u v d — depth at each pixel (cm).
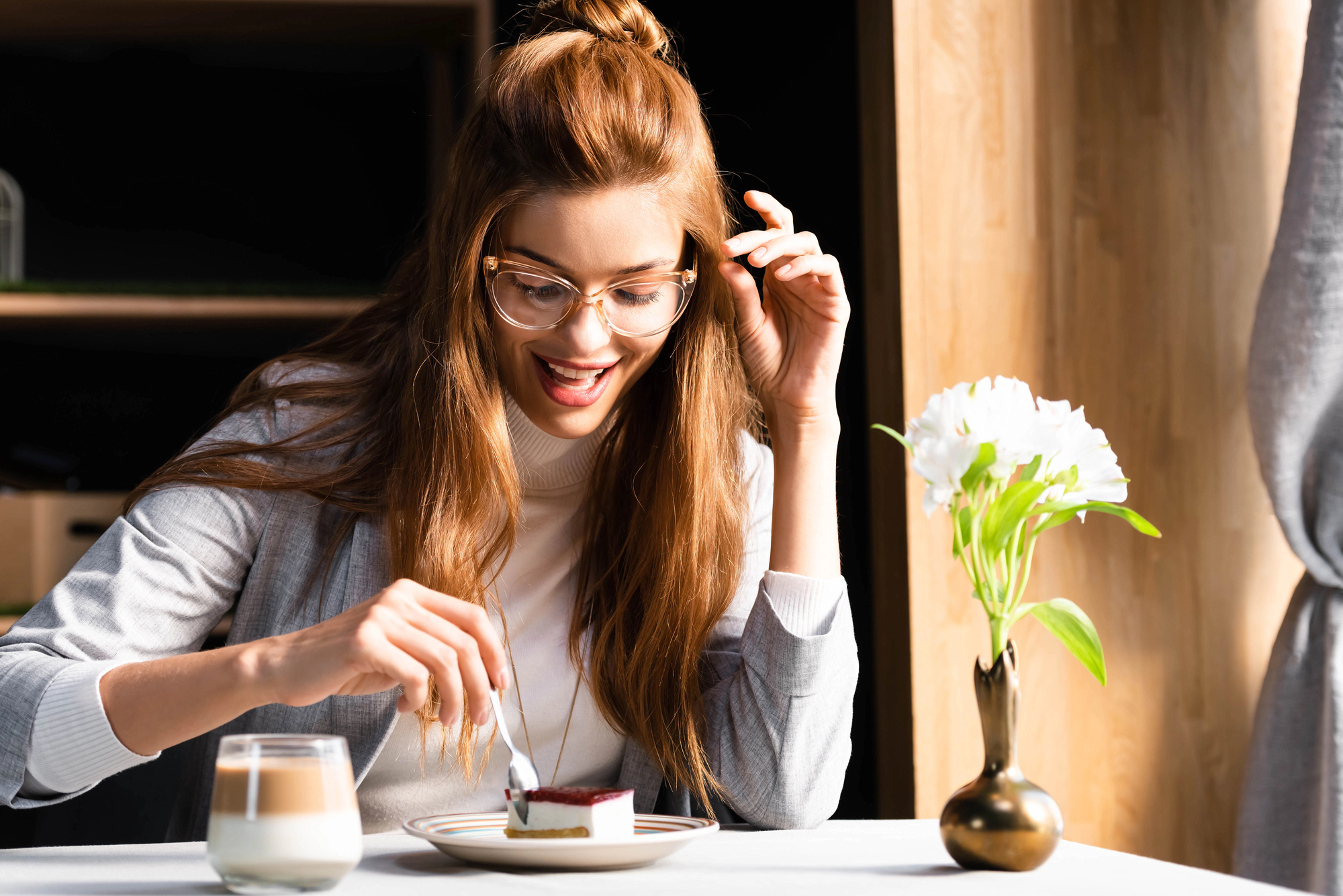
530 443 129
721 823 135
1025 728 197
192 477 122
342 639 91
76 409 256
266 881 78
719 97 230
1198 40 205
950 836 89
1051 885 83
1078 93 201
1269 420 188
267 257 267
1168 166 203
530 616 132
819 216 223
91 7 231
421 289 135
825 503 126
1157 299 202
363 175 270
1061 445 90
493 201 114
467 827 101
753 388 133
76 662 102
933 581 193
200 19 239
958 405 91
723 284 129
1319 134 184
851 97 220
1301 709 188
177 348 259
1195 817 200
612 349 117
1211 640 202
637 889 82
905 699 194
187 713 94
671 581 127
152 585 115
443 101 254
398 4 230
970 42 198
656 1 231
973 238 197
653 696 127
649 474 130
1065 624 90
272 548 125
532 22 130
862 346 218
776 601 122
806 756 120
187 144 264
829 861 93
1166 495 201
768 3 230
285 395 130
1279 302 187
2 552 216
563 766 133
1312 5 186
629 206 112
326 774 79
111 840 143
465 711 121
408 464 123
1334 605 189
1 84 257
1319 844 182
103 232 261
